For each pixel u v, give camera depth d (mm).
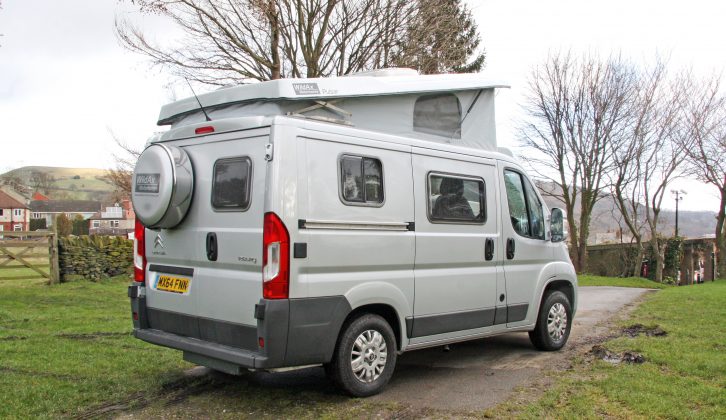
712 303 11438
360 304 5316
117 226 86188
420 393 5645
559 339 7594
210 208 5344
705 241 35688
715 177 27406
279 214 4797
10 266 14680
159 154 5414
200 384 5898
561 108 27172
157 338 5664
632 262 31719
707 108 26078
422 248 5895
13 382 5605
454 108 6887
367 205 5434
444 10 16375
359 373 5395
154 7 13977
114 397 5398
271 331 4738
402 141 5867
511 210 7020
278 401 5387
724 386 5504
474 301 6449
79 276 15805
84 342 7582
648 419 4703
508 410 5086
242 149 5148
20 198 97500
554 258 7609
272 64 14672
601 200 30094
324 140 5199
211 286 5281
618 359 6781
